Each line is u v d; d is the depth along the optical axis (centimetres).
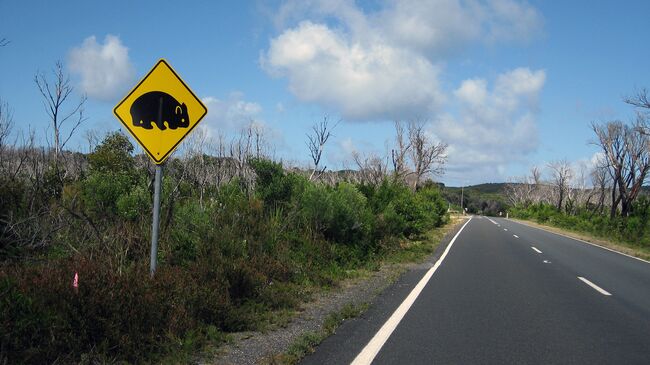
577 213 6275
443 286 1253
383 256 1777
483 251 2214
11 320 557
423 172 5388
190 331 691
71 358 580
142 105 780
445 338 770
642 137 4309
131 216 1129
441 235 3278
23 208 942
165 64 784
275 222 1405
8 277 625
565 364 661
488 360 670
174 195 1232
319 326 828
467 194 15088
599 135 4481
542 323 880
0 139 1267
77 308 607
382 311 956
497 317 920
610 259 2075
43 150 1552
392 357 674
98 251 879
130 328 630
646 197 4159
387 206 2323
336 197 1644
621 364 665
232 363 633
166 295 721
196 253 988
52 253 897
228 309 796
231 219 1220
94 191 1213
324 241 1478
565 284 1330
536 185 10519
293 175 1702
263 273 1069
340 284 1233
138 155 2348
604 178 5800
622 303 1088
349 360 659
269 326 811
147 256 941
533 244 2703
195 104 788
